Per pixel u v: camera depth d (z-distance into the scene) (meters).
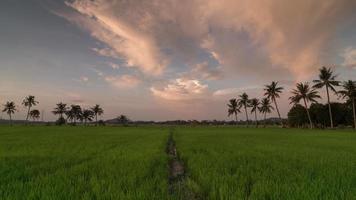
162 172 9.46
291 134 42.38
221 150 17.16
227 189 6.86
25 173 9.06
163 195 6.46
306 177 8.21
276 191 6.59
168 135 39.38
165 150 18.98
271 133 45.97
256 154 14.97
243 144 22.28
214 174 8.73
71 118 152.50
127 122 182.00
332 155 14.61
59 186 7.04
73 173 9.02
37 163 11.58
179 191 7.26
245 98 113.00
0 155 14.29
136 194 6.45
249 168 10.20
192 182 7.92
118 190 6.76
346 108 87.56
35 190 6.59
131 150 17.33
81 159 12.80
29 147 18.98
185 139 29.41
